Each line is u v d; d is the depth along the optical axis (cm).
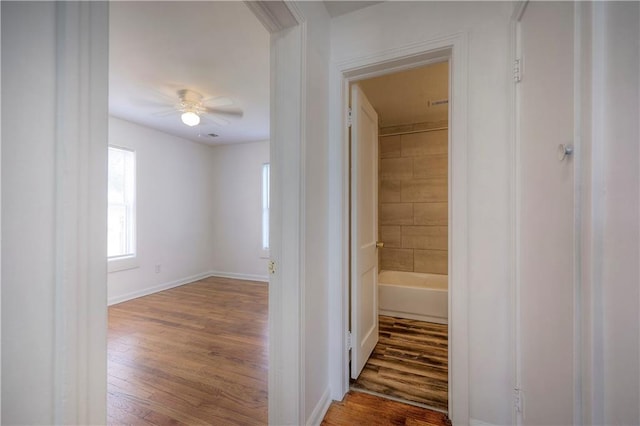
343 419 151
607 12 65
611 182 64
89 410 50
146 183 397
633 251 58
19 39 42
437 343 242
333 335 167
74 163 47
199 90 272
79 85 48
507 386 133
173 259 436
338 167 167
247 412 156
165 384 181
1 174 40
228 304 349
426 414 154
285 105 131
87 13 49
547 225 97
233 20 176
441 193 366
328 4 159
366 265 203
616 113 63
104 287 52
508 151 132
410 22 152
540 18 104
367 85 265
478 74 139
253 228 479
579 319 74
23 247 42
